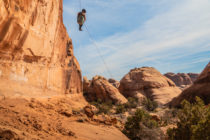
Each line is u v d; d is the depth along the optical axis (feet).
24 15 44.93
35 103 42.11
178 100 231.30
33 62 56.39
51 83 73.82
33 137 17.11
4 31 38.63
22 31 44.34
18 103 35.96
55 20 71.77
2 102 32.35
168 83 386.32
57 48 82.53
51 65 74.28
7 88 39.63
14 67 44.47
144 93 339.98
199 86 212.43
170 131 46.39
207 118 30.32
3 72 40.09
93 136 30.99
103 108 128.67
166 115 127.75
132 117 66.13
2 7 35.63
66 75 101.76
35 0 50.72
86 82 299.17
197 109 39.17
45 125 25.62
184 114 44.78
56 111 41.73
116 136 38.52
